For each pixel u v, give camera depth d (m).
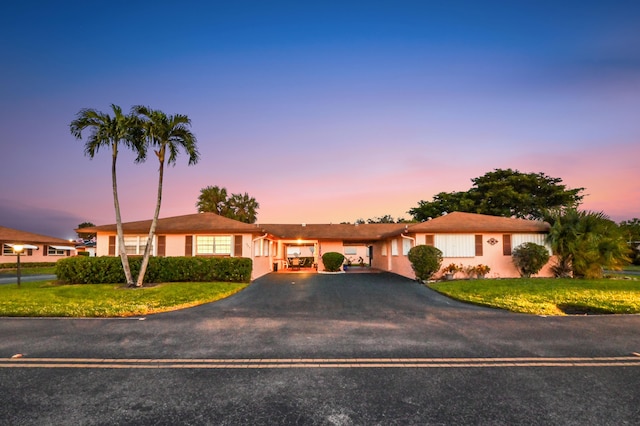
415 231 20.83
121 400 4.61
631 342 7.39
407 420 4.07
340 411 4.29
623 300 12.41
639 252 33.94
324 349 6.90
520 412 4.27
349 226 31.42
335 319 9.98
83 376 5.46
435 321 9.66
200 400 4.60
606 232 19.58
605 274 21.78
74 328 8.76
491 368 5.81
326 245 28.95
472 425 3.96
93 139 15.55
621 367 5.86
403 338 7.77
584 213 20.12
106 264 18.17
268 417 4.14
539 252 19.42
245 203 45.38
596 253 18.75
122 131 15.16
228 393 4.82
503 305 11.91
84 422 4.03
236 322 9.52
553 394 4.79
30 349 6.90
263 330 8.56
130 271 16.88
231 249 21.17
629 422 4.03
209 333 8.25
